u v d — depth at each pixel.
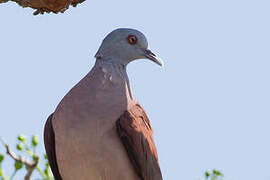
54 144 10.61
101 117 9.88
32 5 9.80
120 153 9.94
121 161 9.95
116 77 10.61
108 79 10.45
